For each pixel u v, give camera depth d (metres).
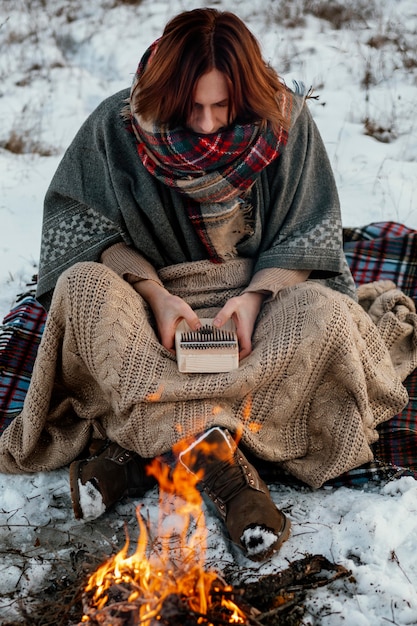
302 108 3.17
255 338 2.88
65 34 7.08
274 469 2.97
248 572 2.50
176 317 2.90
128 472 2.80
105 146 3.08
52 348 2.88
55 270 3.19
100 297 2.80
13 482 2.96
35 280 4.05
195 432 2.68
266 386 2.82
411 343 3.45
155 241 3.17
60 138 5.62
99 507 2.71
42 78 6.45
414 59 6.45
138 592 2.23
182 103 2.75
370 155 5.25
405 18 7.21
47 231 3.21
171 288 3.18
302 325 2.80
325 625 2.33
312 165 3.21
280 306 2.91
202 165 2.92
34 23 7.31
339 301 2.87
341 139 5.43
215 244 3.11
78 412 3.01
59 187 3.17
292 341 2.78
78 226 3.19
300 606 2.38
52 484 2.95
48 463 2.98
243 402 2.82
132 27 7.25
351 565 2.49
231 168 2.95
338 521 2.70
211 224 3.06
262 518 2.53
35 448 3.00
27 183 5.07
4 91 6.24
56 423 3.05
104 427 3.00
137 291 3.05
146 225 3.13
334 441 2.87
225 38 2.69
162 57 2.71
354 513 2.69
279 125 2.97
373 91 6.05
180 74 2.70
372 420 2.91
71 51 6.95
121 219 3.12
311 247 3.14
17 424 3.00
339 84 6.16
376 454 3.07
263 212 3.20
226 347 2.78
